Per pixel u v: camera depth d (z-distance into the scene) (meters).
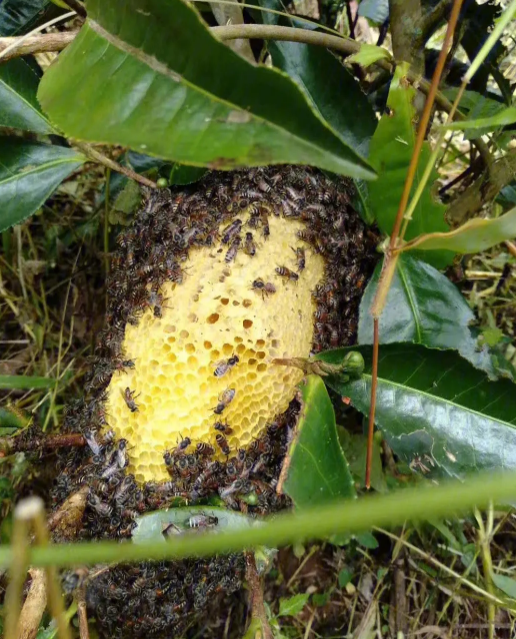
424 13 0.20
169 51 0.12
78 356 0.26
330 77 0.19
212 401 0.17
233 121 0.12
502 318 0.27
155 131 0.12
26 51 0.16
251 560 0.16
